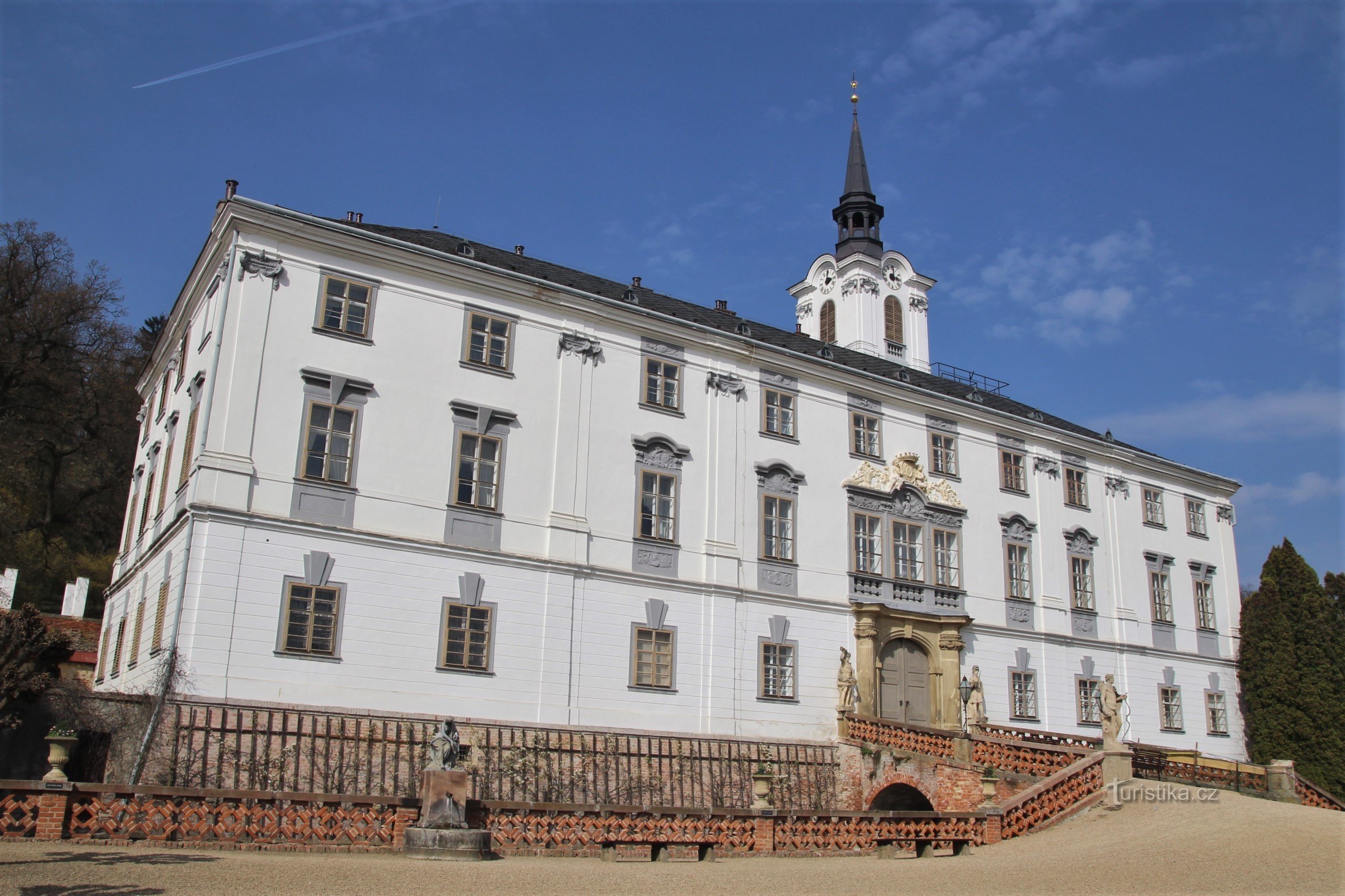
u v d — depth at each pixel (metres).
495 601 30.05
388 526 28.91
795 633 36.03
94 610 50.19
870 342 52.47
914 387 41.44
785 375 38.44
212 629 25.91
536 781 28.91
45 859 15.86
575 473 32.47
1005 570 42.69
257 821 19.23
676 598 33.56
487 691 29.31
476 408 30.92
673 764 31.61
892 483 40.00
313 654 27.05
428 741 27.72
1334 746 45.38
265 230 28.80
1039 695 42.16
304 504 27.89
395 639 28.27
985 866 20.56
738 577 35.19
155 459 34.69
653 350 35.25
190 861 16.75
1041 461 45.34
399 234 33.41
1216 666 49.56
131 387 57.56
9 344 52.16
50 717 24.16
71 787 18.06
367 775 26.55
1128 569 47.38
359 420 29.12
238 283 28.22
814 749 34.88
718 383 36.41
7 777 24.12
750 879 18.45
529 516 31.28
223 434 27.16
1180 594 49.31
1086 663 44.22
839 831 23.56
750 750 33.50
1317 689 46.47
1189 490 51.72
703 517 35.00
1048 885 17.92
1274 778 32.88
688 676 33.22
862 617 37.53
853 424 39.94
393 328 30.27
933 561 40.50
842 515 38.50
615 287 40.41
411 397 30.06
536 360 32.56
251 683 26.11
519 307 32.62
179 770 24.33
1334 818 24.12
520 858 20.47
